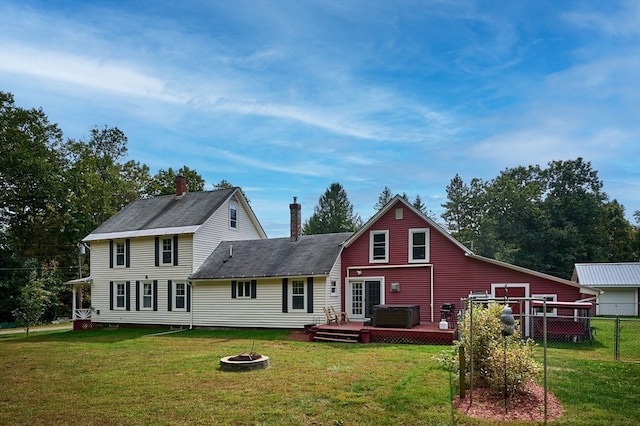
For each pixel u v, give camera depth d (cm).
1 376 1252
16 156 3559
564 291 1891
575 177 5481
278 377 1102
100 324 2741
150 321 2591
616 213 5516
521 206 5162
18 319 2909
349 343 1739
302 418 807
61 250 4084
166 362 1361
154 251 2609
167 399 939
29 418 848
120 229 2753
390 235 2231
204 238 2569
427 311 2114
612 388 949
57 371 1295
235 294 2359
